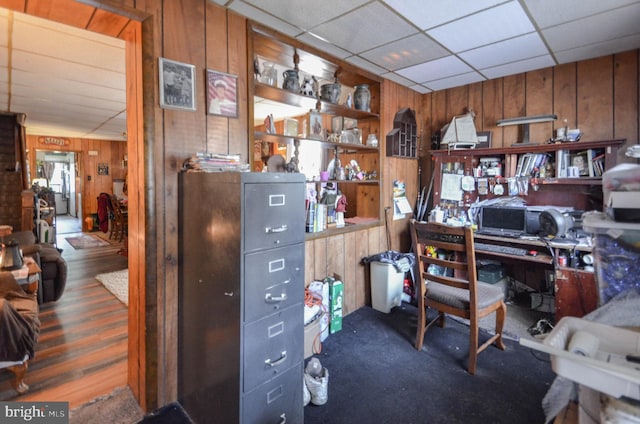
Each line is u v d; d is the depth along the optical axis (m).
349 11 2.04
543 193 3.18
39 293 3.20
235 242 1.38
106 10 1.56
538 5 2.00
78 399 1.87
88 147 8.14
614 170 1.08
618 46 2.60
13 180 4.65
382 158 3.33
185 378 1.76
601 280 1.13
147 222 1.68
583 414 0.86
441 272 3.41
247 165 1.86
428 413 1.76
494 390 1.95
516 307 3.17
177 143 1.77
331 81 3.23
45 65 2.84
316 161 4.63
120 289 3.64
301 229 1.61
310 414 1.76
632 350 0.87
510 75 3.28
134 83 1.78
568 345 0.86
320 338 2.42
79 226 8.55
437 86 3.63
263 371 1.46
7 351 1.82
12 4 1.51
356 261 3.11
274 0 1.89
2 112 4.60
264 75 2.31
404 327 2.77
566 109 3.00
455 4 1.97
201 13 1.86
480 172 3.43
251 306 1.41
